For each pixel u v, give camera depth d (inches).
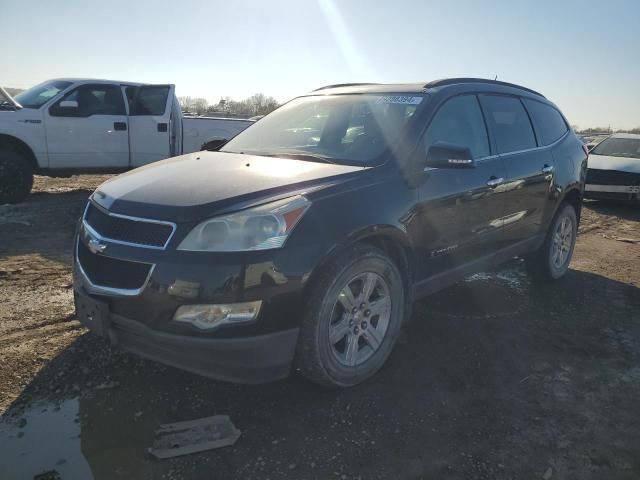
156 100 391.5
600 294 201.6
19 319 154.3
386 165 131.3
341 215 113.8
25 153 346.9
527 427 113.3
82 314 114.3
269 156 145.7
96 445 101.5
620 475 100.1
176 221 104.1
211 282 100.3
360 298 122.4
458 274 155.6
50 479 92.2
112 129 371.6
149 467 96.3
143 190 116.6
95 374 126.0
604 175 415.2
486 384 130.0
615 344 156.1
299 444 104.4
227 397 119.4
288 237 105.7
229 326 101.9
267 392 122.2
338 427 110.3
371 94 161.8
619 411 121.1
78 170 366.0
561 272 214.5
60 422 108.0
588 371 138.8
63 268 205.8
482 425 113.3
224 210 105.0
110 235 110.7
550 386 130.4
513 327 164.9
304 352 112.8
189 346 101.7
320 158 138.0
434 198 136.9
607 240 305.1
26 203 336.2
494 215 163.3
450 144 132.5
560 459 103.8
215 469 96.6
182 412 113.3
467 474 98.5
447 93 154.4
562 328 166.2
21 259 215.2
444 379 131.3
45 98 353.1
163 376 126.5
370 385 127.1
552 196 195.5
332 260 113.1
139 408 113.8
